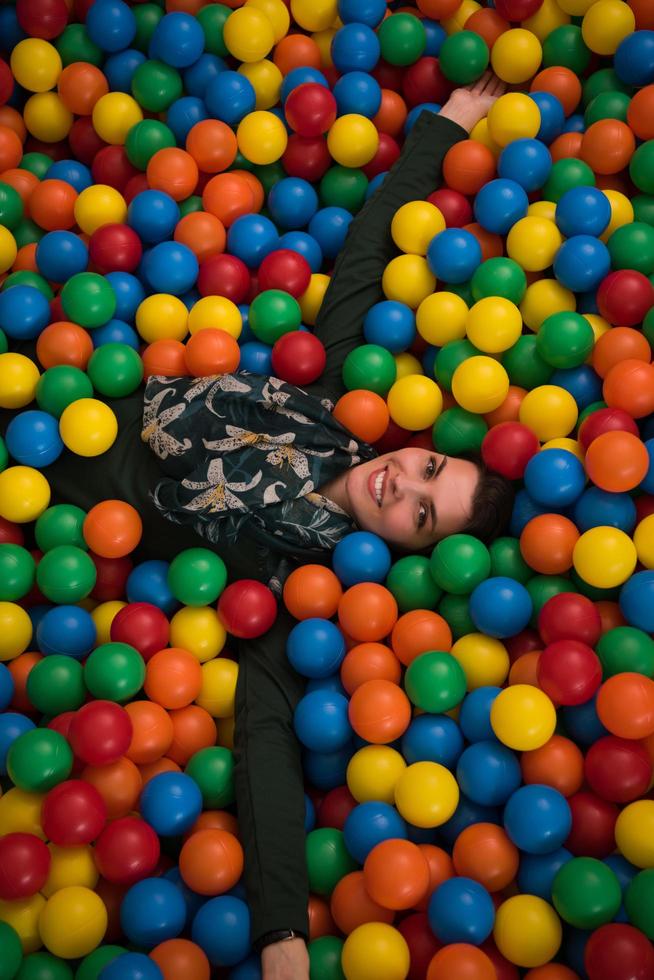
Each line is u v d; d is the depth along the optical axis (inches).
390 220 114.4
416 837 82.6
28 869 74.4
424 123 118.3
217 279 112.5
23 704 92.4
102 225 114.9
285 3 132.3
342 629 93.8
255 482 94.5
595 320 103.6
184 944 74.6
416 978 75.1
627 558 86.1
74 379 99.9
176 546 98.8
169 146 121.3
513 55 119.3
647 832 74.4
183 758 90.4
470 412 102.3
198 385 99.0
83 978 72.5
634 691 77.4
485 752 81.0
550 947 73.0
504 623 87.0
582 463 93.7
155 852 79.3
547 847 75.6
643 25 119.8
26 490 96.5
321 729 85.3
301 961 74.3
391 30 123.8
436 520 94.2
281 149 121.6
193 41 121.3
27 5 122.8
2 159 122.5
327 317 110.7
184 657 90.7
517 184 109.7
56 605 98.9
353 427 100.7
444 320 105.6
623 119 115.0
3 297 105.7
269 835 79.4
